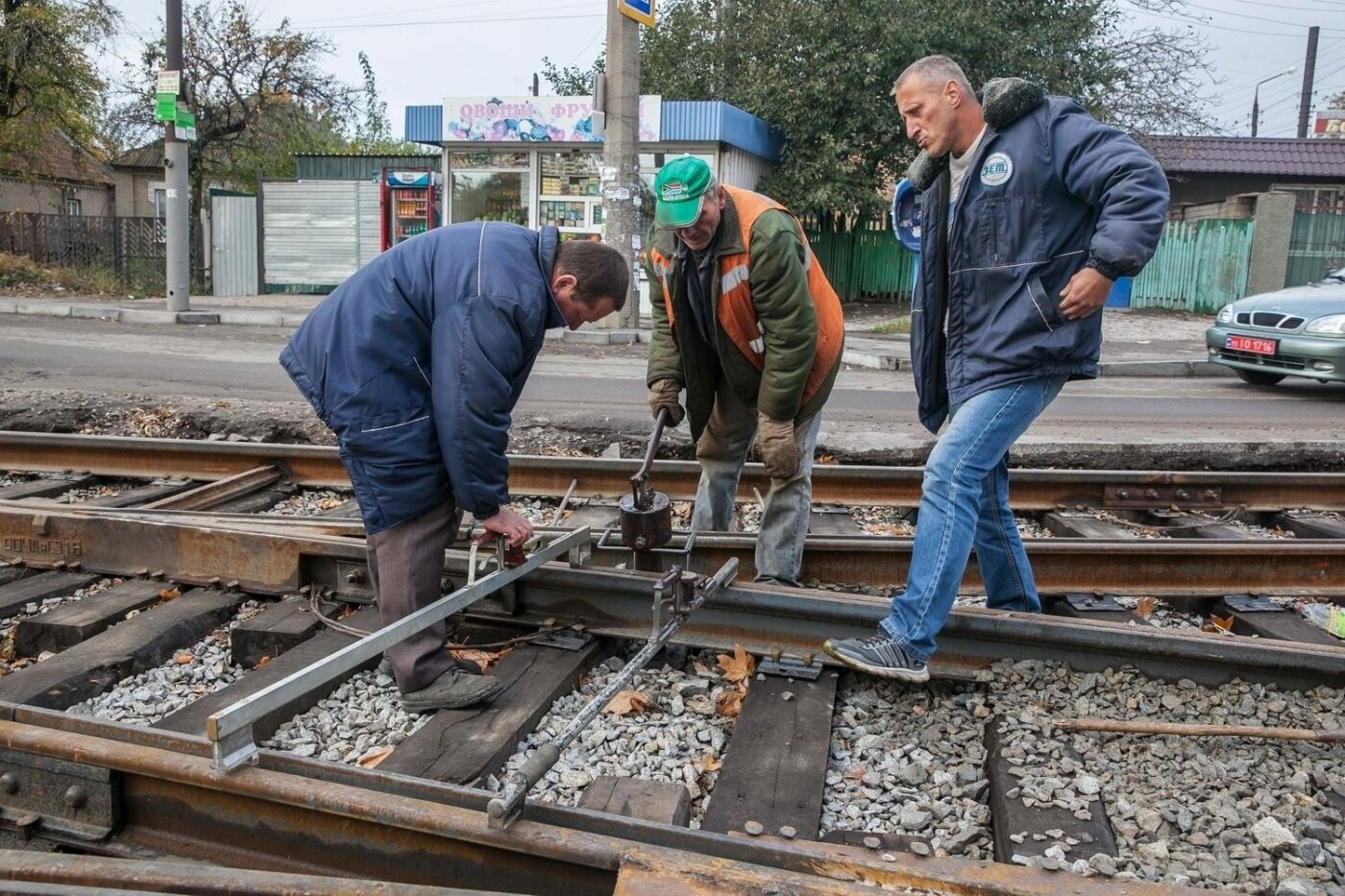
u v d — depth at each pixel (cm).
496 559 358
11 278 2025
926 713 339
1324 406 1005
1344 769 300
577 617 382
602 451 716
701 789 298
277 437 727
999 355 323
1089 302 299
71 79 2253
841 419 849
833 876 229
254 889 220
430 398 314
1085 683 342
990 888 223
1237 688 338
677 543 414
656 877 218
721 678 362
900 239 376
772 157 2125
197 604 407
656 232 381
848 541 457
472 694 321
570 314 312
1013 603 383
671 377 406
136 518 441
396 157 2252
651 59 2455
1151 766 300
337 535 447
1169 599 450
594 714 271
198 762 257
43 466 628
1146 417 916
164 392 870
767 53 2123
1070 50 2173
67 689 341
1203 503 594
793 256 350
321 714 335
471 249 303
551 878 235
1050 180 310
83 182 3594
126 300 1928
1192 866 253
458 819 237
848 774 304
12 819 268
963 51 2058
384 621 330
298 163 2286
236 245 2217
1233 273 2112
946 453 329
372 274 309
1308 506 600
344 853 250
